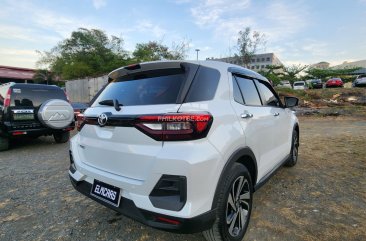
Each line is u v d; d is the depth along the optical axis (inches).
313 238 88.5
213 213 70.8
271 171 120.8
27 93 237.5
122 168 76.6
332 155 200.2
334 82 1064.2
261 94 119.4
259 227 96.3
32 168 178.9
